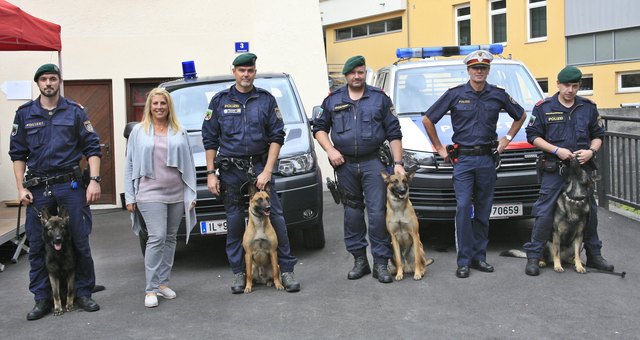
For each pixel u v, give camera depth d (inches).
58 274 187.9
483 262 216.7
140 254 275.9
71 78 416.8
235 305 191.3
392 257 215.6
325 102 212.4
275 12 441.7
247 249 202.2
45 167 185.8
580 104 208.7
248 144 200.2
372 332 162.9
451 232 284.2
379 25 1073.5
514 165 236.1
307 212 238.1
